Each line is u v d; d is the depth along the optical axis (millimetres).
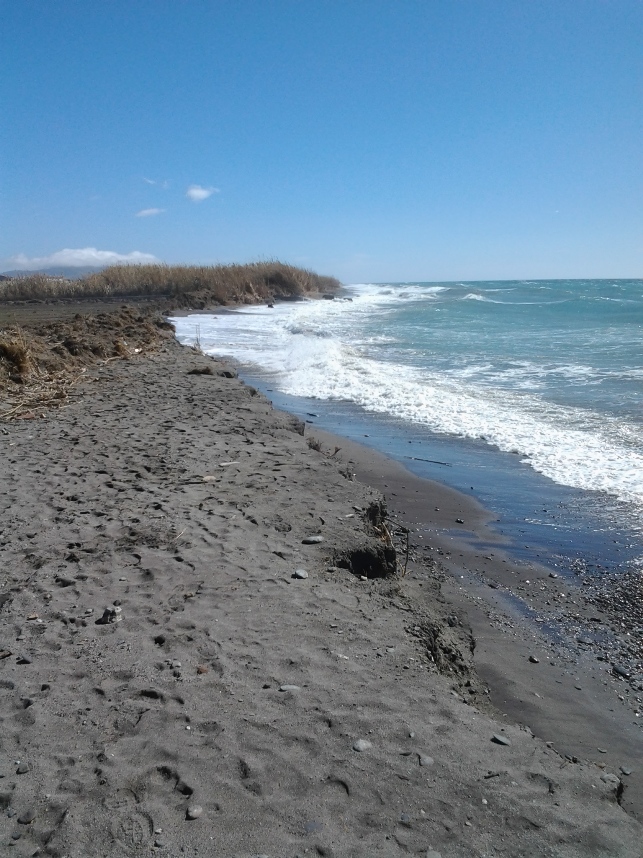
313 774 2576
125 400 9898
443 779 2584
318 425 10250
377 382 13008
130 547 4684
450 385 12500
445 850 2260
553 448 8383
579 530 6043
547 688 3756
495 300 40719
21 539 4785
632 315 27031
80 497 5641
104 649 3420
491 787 2562
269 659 3357
